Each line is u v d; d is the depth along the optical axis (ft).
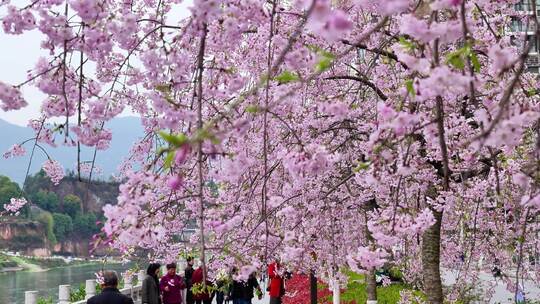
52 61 12.90
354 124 24.95
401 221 13.99
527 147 21.67
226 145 17.31
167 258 26.53
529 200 11.10
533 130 16.19
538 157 11.37
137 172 12.17
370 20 22.79
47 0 12.36
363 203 30.86
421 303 36.86
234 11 13.00
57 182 17.48
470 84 9.73
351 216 34.24
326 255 30.78
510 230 30.07
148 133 20.21
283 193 23.89
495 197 24.86
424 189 22.61
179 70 13.26
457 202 25.71
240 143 16.39
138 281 62.08
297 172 13.09
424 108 19.90
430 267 27.17
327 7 6.97
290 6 19.30
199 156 10.35
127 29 12.67
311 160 13.01
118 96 17.10
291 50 13.91
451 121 18.45
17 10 12.32
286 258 19.12
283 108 20.26
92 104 13.41
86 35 12.32
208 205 20.11
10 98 12.39
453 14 10.36
